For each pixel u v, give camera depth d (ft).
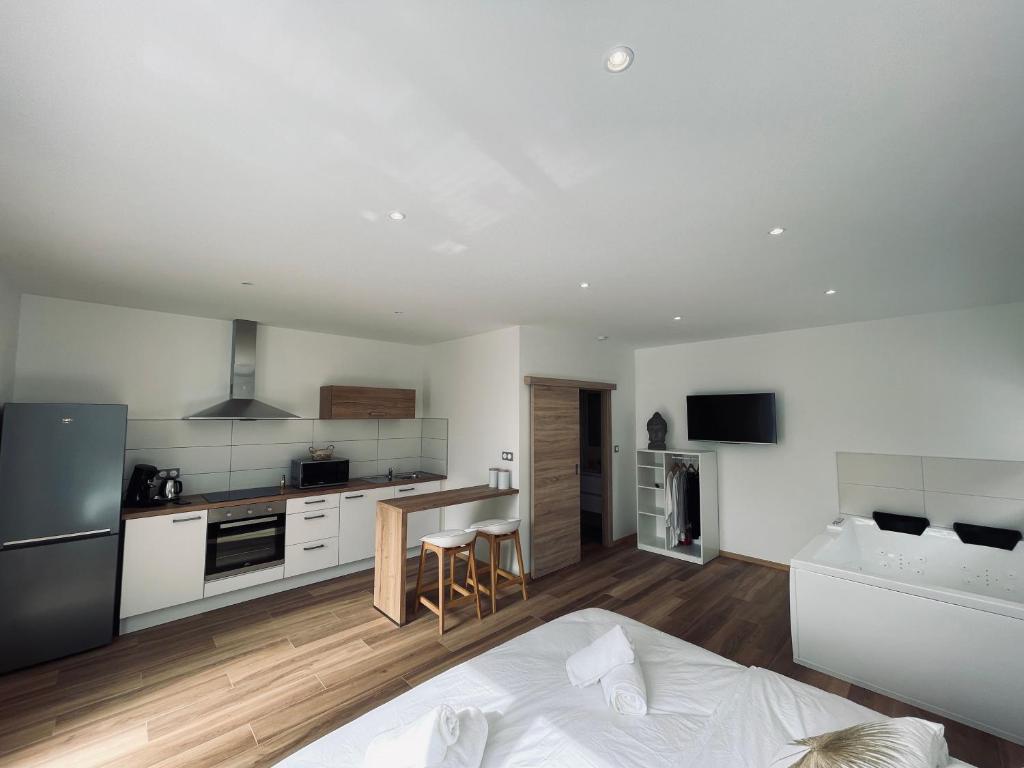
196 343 13.23
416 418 18.52
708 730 4.73
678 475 16.52
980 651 7.43
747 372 15.78
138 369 12.25
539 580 13.89
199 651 9.58
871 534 12.58
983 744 7.04
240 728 7.24
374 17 3.10
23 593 8.87
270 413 13.42
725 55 3.47
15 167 5.07
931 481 12.13
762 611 11.68
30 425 9.14
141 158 4.90
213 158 4.90
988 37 3.25
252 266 8.57
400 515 11.07
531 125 4.34
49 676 8.64
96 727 7.25
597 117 4.21
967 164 4.98
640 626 7.38
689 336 16.02
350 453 16.51
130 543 10.37
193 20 3.12
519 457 14.05
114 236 7.11
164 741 6.95
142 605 10.44
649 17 3.13
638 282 9.52
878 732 3.89
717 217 6.37
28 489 9.05
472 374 15.97
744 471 15.78
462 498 12.39
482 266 8.54
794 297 10.68
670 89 3.84
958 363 11.82
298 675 8.71
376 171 5.18
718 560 15.76
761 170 5.15
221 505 11.71
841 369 13.74
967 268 8.51
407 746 4.14
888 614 8.32
